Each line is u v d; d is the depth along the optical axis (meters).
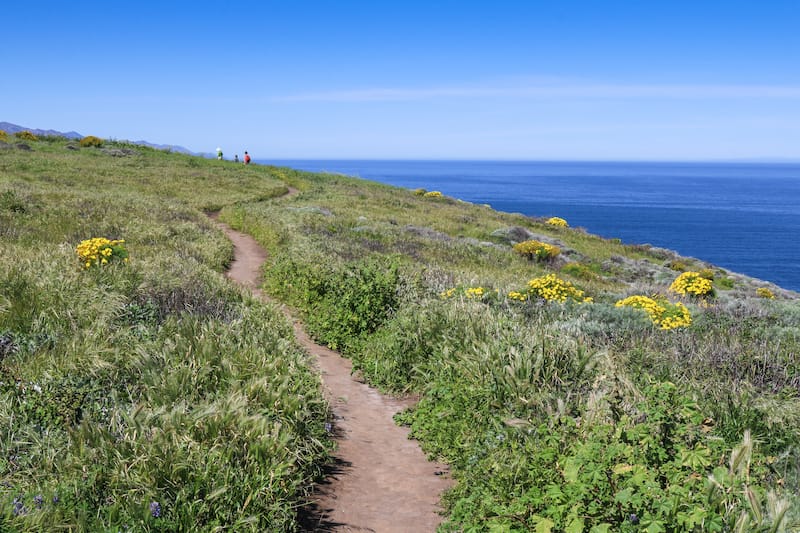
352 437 8.09
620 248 46.69
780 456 6.09
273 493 5.48
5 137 56.72
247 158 67.56
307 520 5.83
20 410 6.23
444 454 7.54
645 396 6.68
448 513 6.07
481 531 5.17
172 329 9.09
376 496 6.47
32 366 7.13
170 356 7.84
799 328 12.37
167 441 5.60
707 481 4.73
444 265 24.45
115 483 5.08
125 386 7.14
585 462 5.13
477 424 7.58
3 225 17.89
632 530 4.36
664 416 5.71
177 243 19.22
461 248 29.97
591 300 14.92
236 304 11.84
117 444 5.54
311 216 33.28
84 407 6.55
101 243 12.45
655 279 33.25
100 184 37.97
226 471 5.38
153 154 62.09
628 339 10.87
